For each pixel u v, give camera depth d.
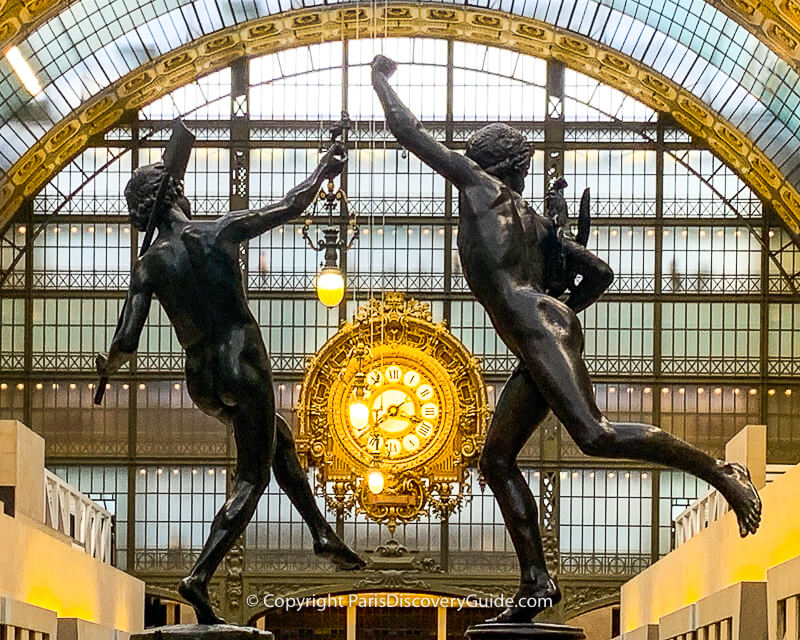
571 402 9.45
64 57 49.44
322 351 46.84
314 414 46.75
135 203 10.19
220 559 10.03
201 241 10.02
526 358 9.64
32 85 49.53
